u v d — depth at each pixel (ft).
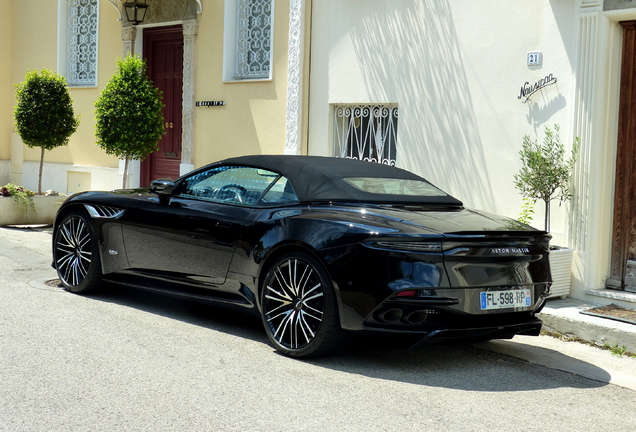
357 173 18.11
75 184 46.11
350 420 12.22
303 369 15.15
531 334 16.42
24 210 37.78
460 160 27.12
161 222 19.31
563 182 23.49
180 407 12.44
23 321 17.81
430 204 17.49
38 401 12.41
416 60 28.58
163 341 16.76
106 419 11.73
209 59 37.52
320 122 32.45
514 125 25.44
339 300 15.02
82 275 21.44
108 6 43.68
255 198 17.94
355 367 15.57
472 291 14.90
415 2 28.58
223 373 14.53
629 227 22.95
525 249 15.84
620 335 18.90
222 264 17.79
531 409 13.50
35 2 48.62
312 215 16.15
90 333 17.07
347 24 31.14
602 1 22.77
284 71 33.76
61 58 46.98
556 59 24.17
